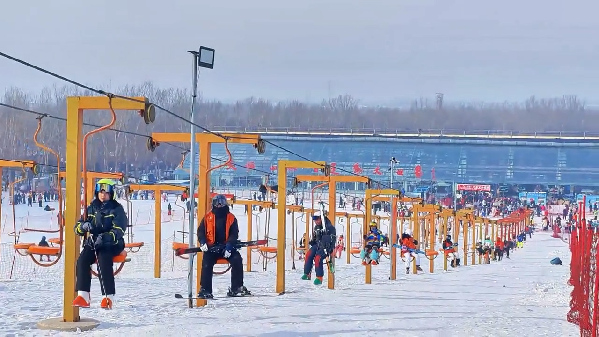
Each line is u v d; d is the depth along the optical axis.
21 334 10.78
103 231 11.85
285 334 11.17
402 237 37.19
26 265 35.09
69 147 11.55
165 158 110.69
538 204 117.25
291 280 26.75
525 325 14.31
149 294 18.41
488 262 58.44
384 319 13.81
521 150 123.81
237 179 101.44
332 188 23.97
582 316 12.99
